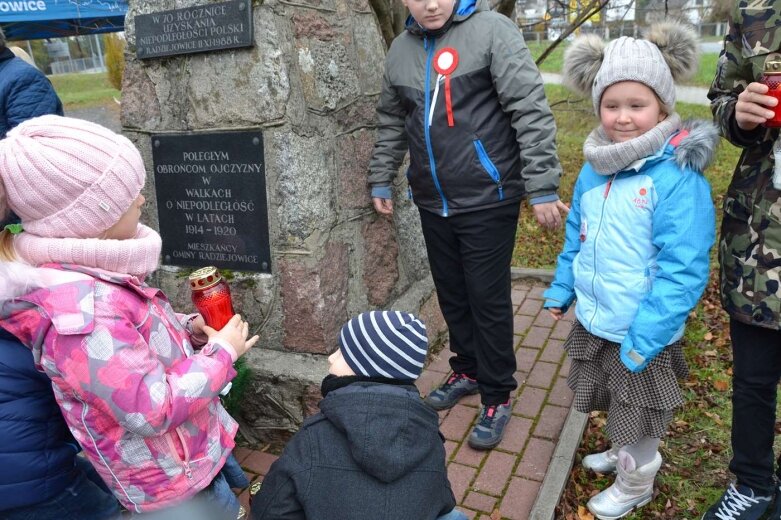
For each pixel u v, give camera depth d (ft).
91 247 4.39
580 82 7.15
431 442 4.67
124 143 4.66
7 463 4.62
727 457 8.60
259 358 8.96
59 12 21.72
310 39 8.52
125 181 4.57
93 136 4.47
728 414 9.61
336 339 9.00
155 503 4.85
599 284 6.76
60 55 96.68
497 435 8.59
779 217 5.87
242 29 7.84
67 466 5.02
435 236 8.79
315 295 8.59
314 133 8.52
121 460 4.65
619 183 6.59
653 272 6.48
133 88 9.05
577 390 7.32
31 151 4.26
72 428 4.57
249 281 8.87
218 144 8.55
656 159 6.30
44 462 4.78
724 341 11.94
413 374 4.80
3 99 9.62
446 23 7.80
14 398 4.60
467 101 7.84
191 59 8.41
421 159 8.34
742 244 6.17
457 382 9.73
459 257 8.85
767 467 6.74
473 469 8.23
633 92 6.25
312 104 8.48
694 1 18.33
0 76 9.65
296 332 8.86
